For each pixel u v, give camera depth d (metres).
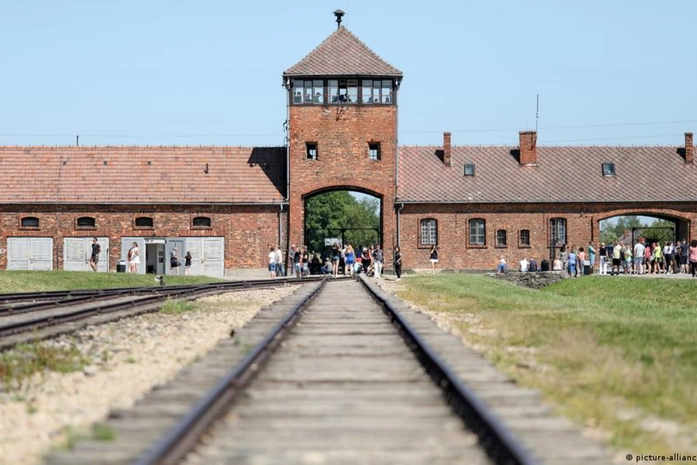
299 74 69.62
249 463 8.55
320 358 15.72
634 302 38.53
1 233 68.12
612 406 12.11
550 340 19.12
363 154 70.31
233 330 20.00
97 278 50.59
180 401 11.35
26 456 9.68
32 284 45.38
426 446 9.21
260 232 69.38
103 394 13.48
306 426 10.05
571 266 63.06
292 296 33.56
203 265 68.94
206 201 68.81
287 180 69.94
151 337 20.97
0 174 69.88
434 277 57.66
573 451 8.99
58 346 18.59
